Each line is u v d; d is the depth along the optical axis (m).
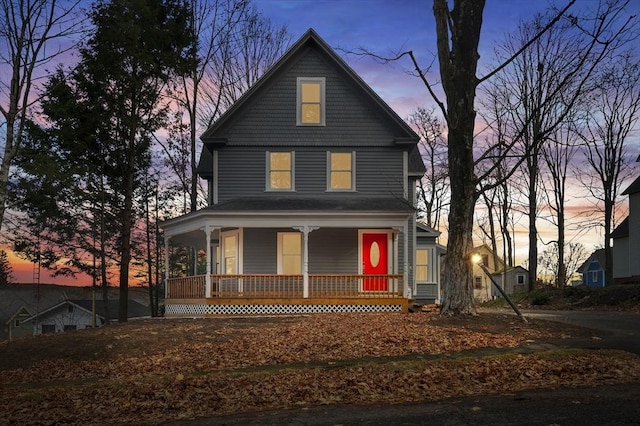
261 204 23.05
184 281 23.81
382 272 24.44
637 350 12.16
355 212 22.08
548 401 8.47
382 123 24.94
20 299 53.09
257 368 11.81
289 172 24.77
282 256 24.30
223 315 21.67
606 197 38.53
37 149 23.33
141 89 25.80
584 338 13.95
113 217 29.34
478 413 8.05
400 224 22.36
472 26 16.78
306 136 24.80
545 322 16.34
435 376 10.61
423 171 25.53
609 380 9.77
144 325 18.20
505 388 9.61
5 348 15.39
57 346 14.98
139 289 47.56
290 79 24.95
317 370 11.27
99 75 24.73
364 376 10.77
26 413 9.90
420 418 8.00
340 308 22.14
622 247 39.91
